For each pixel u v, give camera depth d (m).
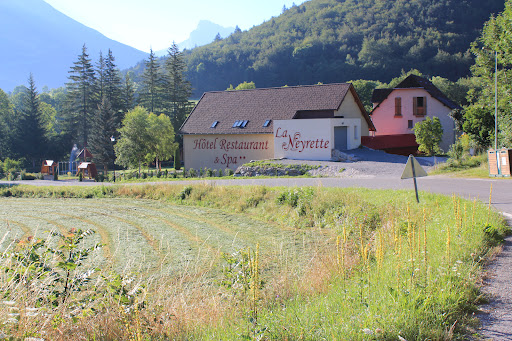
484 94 36.97
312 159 37.16
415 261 6.73
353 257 8.59
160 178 39.19
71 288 6.02
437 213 11.59
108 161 68.94
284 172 33.44
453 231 8.68
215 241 14.43
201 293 7.77
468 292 5.74
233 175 36.06
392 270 6.54
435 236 8.70
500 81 34.91
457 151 28.27
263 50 177.50
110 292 5.81
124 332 5.36
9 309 4.96
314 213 16.78
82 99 88.06
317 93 41.88
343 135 38.66
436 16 148.25
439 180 22.89
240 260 6.67
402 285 5.65
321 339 4.55
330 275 7.54
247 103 44.91
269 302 6.63
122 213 21.56
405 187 20.44
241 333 4.82
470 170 26.19
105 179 47.59
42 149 81.50
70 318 5.48
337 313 5.20
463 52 124.81
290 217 17.53
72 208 24.05
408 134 45.78
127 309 5.54
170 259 11.92
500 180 21.58
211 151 43.75
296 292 7.02
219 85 171.00
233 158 42.66
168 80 89.50
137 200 26.70
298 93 43.06
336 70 138.38
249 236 15.09
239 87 103.81
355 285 6.11
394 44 135.00
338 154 35.84
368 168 30.69
